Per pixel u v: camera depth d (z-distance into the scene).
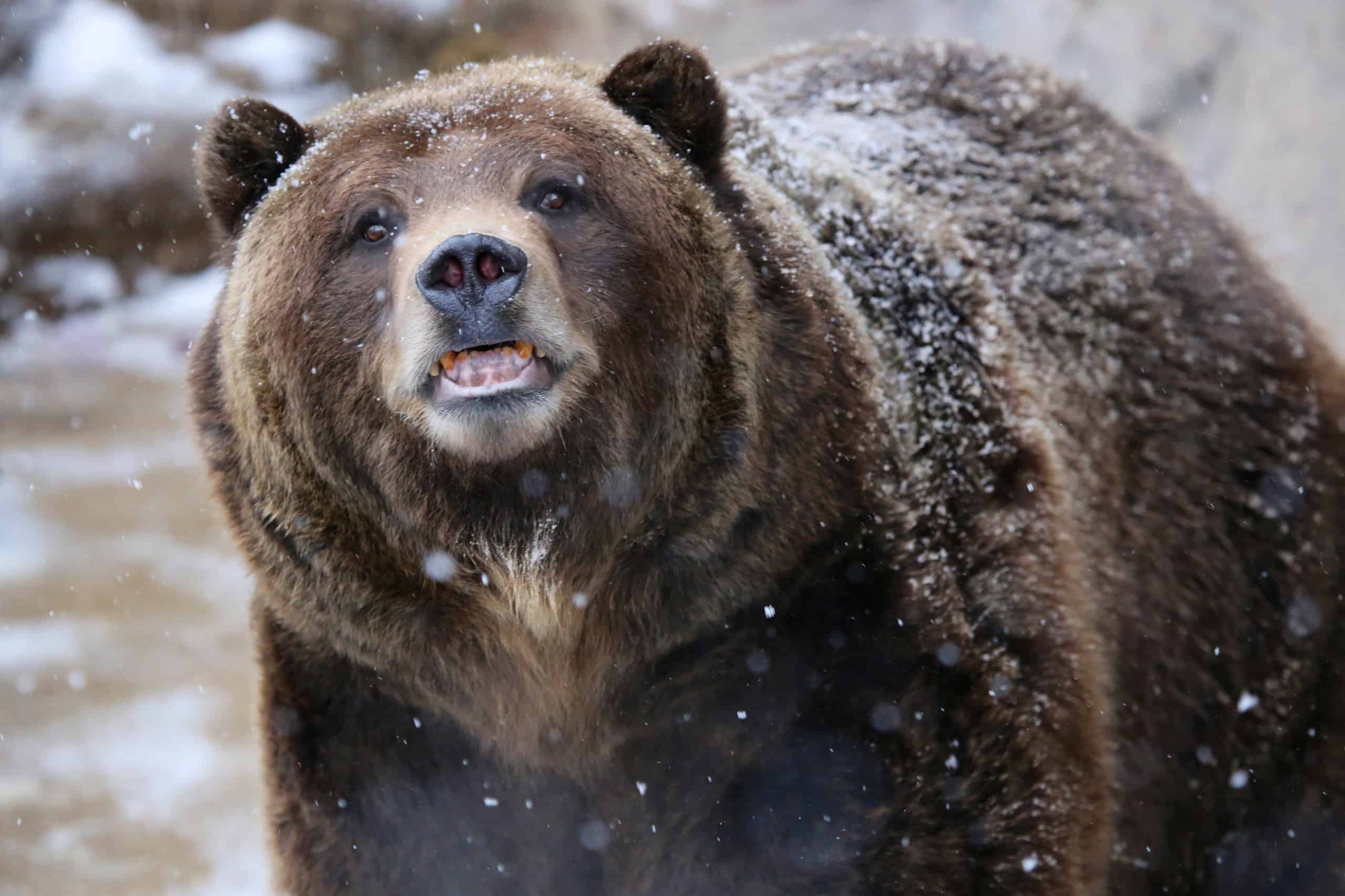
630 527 7.25
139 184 30.58
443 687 7.49
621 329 7.10
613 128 7.46
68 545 18.62
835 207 8.41
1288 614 9.70
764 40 26.17
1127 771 9.28
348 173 7.29
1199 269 10.12
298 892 7.70
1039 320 9.45
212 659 15.55
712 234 7.43
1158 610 9.46
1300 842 9.67
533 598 7.30
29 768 13.31
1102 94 21.72
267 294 7.42
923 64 10.49
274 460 7.43
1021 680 7.62
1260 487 9.77
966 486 7.94
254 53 32.38
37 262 30.11
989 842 7.32
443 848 7.80
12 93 31.78
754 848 7.48
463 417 6.70
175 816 12.59
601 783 7.66
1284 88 20.47
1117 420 9.54
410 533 7.24
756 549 7.24
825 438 7.37
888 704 7.31
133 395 25.41
